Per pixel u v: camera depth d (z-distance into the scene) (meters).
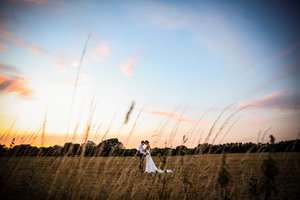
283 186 5.09
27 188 3.89
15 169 3.86
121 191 4.11
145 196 4.28
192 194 4.07
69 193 3.73
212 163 4.02
